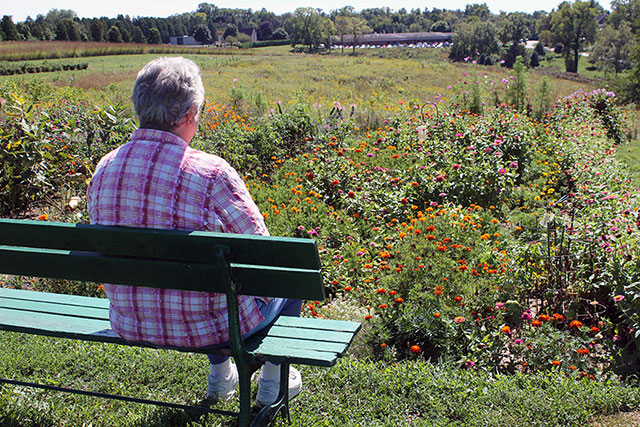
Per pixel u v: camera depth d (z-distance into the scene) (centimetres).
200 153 206
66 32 12706
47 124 639
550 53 14400
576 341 366
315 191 702
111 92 2525
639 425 263
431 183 706
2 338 327
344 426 249
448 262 462
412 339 383
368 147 921
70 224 205
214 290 202
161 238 194
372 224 622
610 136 1481
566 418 265
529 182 851
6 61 6475
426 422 255
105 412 256
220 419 247
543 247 468
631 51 7094
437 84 4116
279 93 2850
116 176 202
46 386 249
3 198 602
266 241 188
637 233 485
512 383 304
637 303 387
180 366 297
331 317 419
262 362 219
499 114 1025
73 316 247
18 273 233
